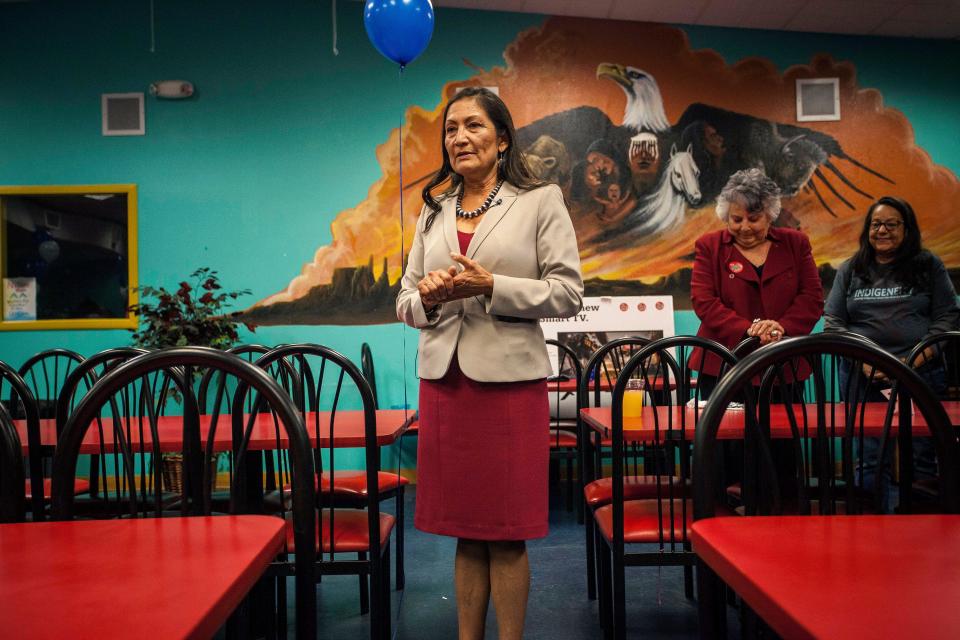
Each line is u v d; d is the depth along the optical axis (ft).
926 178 17.74
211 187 17.43
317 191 17.49
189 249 17.37
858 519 2.84
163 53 17.46
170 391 13.79
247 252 17.40
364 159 17.54
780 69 17.71
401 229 17.48
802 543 2.52
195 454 5.77
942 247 17.62
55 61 17.38
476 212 5.90
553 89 17.57
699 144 17.61
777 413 7.57
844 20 17.12
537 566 10.32
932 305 10.58
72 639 1.81
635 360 6.48
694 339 6.51
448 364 5.65
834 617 1.85
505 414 5.60
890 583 2.10
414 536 12.23
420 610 8.72
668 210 17.54
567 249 5.77
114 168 17.35
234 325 15.47
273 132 17.53
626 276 17.43
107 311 17.29
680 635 7.80
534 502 5.69
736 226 9.91
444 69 17.60
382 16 11.93
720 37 17.72
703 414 3.54
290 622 8.57
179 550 2.56
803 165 17.63
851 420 4.32
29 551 2.56
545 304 5.48
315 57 17.58
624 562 6.50
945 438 3.58
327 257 17.44
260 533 2.78
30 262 17.29
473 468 5.62
